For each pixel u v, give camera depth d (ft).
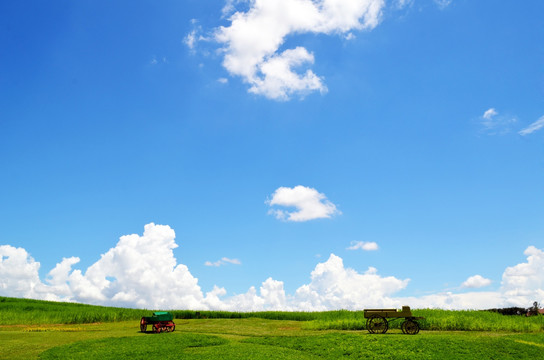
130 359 56.08
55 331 89.04
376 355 58.85
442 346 61.72
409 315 76.64
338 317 117.39
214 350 61.11
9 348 64.64
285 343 69.87
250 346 65.51
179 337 71.61
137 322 115.24
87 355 58.03
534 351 61.87
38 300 169.07
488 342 64.28
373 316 78.33
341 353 61.05
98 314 120.98
